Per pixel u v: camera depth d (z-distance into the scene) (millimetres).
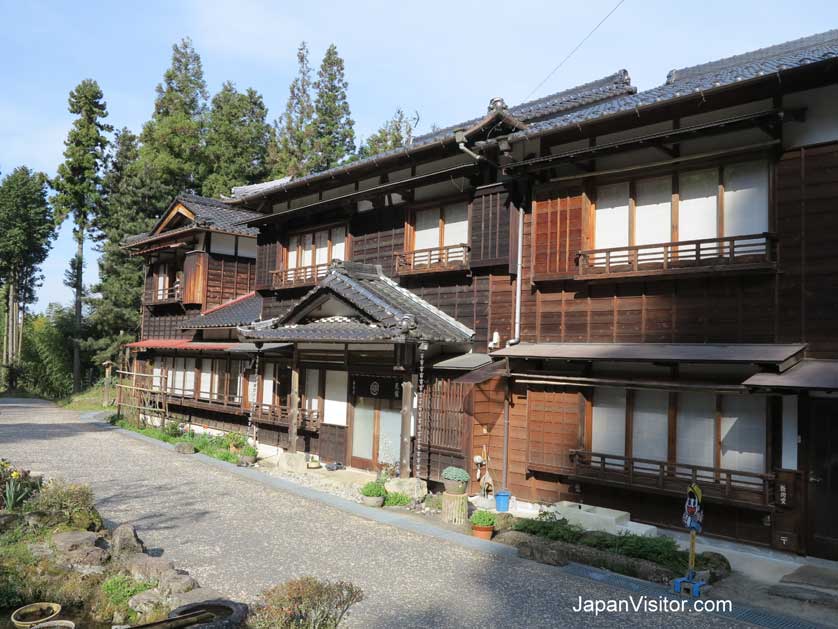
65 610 8188
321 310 17250
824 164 10156
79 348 44906
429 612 8062
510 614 8039
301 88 45125
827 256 10031
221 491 15289
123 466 18406
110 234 40156
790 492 10039
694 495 9000
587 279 12547
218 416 24422
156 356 29609
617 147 11938
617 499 12156
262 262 22734
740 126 10625
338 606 7016
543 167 13305
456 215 16062
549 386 13148
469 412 13906
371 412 17219
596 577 9352
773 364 9617
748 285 10859
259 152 45750
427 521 12438
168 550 10523
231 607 7281
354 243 18922
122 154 45000
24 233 52562
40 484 13562
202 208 28094
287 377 20375
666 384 10984
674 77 17781
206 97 48500
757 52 15992
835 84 10008
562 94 20859
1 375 54188
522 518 12336
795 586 8773
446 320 15609
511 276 14492
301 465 17281
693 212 11664
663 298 11906
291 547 10836
